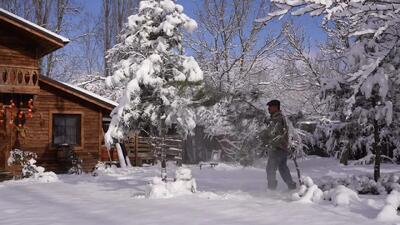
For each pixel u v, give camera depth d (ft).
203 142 68.59
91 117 57.52
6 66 47.21
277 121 26.11
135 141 63.46
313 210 19.17
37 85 48.93
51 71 108.47
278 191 26.18
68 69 111.45
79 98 56.70
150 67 35.68
